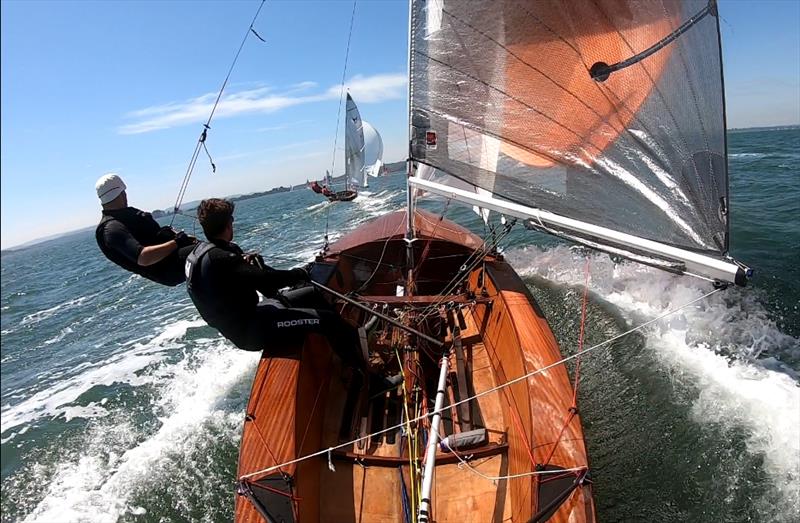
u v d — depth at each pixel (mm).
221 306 2352
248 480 2133
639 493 2902
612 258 6031
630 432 3332
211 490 3469
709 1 2154
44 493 3770
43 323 10430
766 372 3582
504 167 2527
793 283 4832
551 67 2320
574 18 2207
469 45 2430
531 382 2479
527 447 2260
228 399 4629
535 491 2004
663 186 2244
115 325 8789
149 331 7664
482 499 2459
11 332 10148
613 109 2295
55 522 3355
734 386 3502
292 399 2502
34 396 5906
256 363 5320
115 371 6008
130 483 3629
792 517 2568
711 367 3748
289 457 2238
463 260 4539
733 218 7180
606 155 2340
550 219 2232
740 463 2920
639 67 2246
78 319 10125
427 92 2557
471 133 2543
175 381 5324
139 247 2268
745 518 2637
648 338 4285
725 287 2000
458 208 11250
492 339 3422
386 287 4703
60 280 18031
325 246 4973
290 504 2041
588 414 3574
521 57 2357
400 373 3324
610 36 2219
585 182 2389
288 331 2705
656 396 3596
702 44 2201
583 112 2355
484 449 2645
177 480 3602
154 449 3990
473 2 2338
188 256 2391
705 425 3229
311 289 3035
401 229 4980
